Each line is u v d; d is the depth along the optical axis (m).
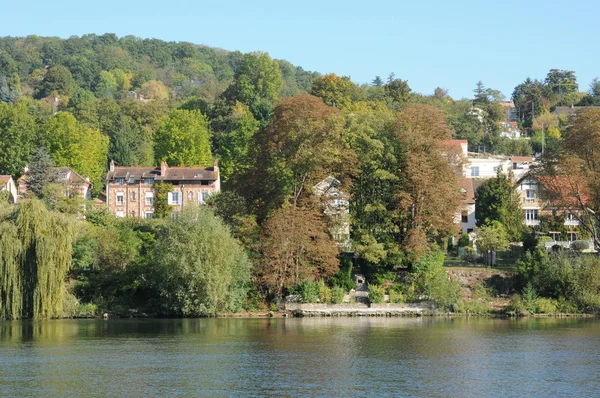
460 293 115.12
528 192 165.88
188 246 104.38
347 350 79.38
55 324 98.00
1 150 191.75
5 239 96.06
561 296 112.62
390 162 119.12
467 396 60.81
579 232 143.25
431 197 114.81
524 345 83.12
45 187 138.75
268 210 118.00
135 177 175.00
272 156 118.75
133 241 119.88
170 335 89.06
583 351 79.50
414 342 84.69
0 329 92.56
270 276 109.50
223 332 91.62
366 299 113.88
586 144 121.25
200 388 62.56
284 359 74.25
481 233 131.12
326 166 119.38
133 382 64.38
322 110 122.38
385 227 118.94
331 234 118.06
